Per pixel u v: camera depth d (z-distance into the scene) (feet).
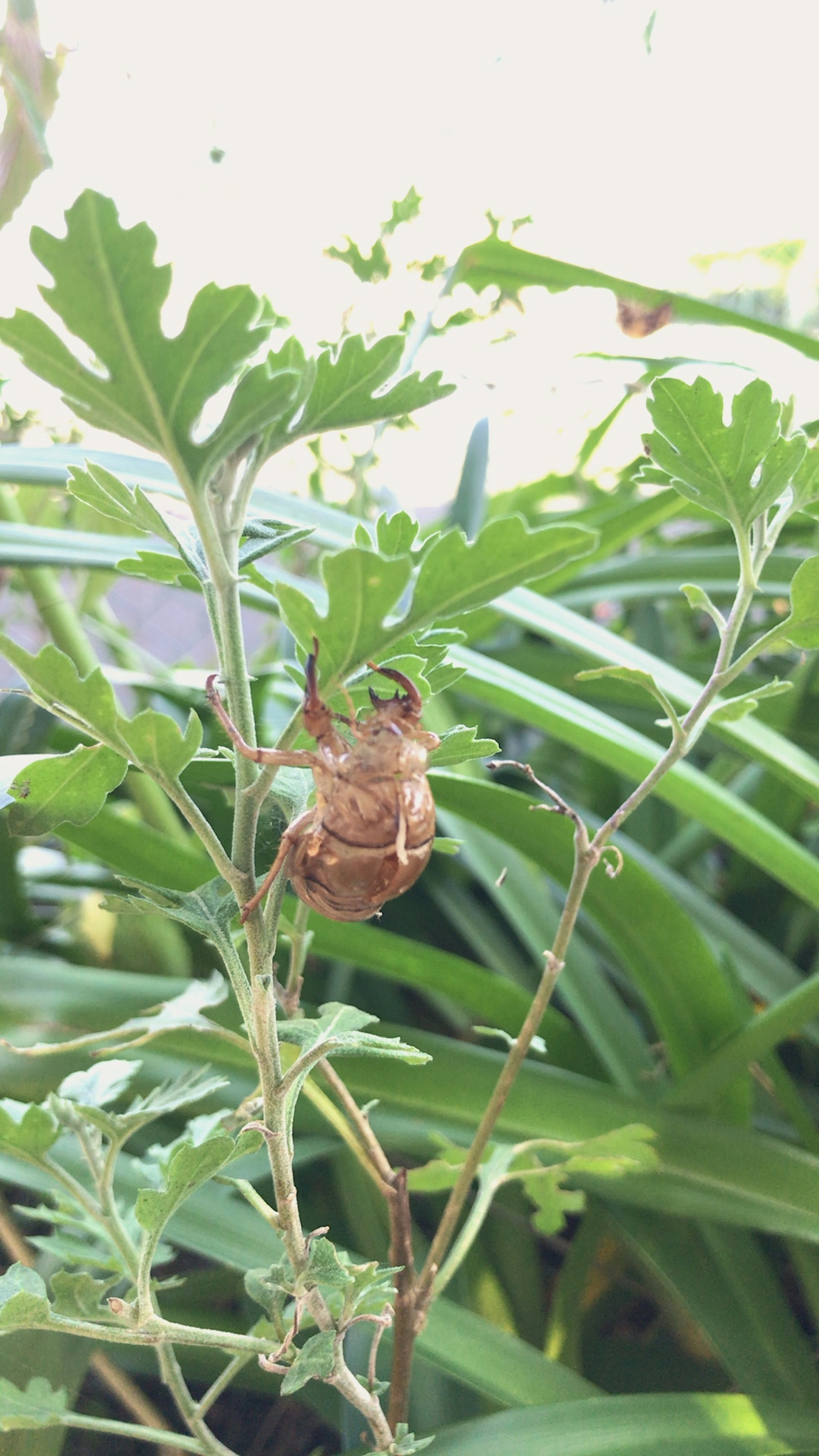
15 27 1.59
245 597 1.23
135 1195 0.98
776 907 1.70
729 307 2.77
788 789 1.67
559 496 2.58
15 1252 1.00
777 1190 1.07
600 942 1.63
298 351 0.64
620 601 2.14
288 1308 0.84
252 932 0.69
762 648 0.80
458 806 1.13
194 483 0.63
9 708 1.34
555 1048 1.34
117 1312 0.73
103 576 1.87
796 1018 1.13
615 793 1.84
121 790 1.81
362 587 0.61
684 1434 0.90
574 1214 1.44
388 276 1.80
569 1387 0.96
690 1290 1.08
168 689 1.54
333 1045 0.69
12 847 1.44
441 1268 1.19
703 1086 1.18
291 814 0.74
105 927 1.55
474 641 1.92
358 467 1.99
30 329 0.59
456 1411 0.99
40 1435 0.89
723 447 0.78
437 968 1.24
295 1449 1.23
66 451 1.27
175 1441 0.78
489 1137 0.87
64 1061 1.08
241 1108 0.84
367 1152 0.84
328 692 0.65
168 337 0.59
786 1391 1.01
